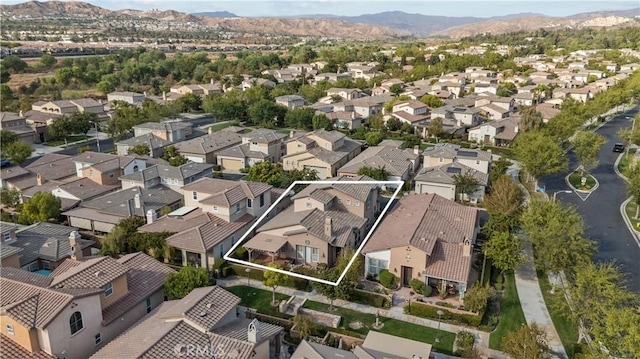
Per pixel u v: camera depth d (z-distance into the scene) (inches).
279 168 2886.3
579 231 1685.5
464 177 2519.7
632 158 3412.9
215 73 7317.9
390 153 3063.5
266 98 5295.3
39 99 5693.9
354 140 3742.6
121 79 6943.9
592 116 4360.2
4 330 1185.4
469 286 1711.4
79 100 4840.1
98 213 2239.2
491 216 1980.8
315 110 4613.7
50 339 1158.3
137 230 1984.5
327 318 1550.2
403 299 1657.2
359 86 6328.7
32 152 3415.4
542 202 1951.3
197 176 2630.4
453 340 1439.5
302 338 1429.6
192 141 3457.2
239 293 1711.4
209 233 1900.8
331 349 1231.5
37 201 2209.6
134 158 2800.2
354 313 1583.4
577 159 3462.1
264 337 1235.2
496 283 1742.1
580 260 1592.0
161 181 2578.7
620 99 4832.7
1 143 3476.9
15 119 3961.6
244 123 4800.7
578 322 1408.7
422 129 4188.0
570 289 1421.0
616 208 2506.2
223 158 3307.1
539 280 1779.0
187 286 1487.5
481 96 5009.8
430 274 1642.5
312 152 3048.7
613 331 1141.7
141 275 1536.7
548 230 1691.7
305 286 1738.4
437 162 2923.2
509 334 1302.9
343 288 1577.3
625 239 2129.7
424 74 6963.6
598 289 1338.6
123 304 1392.7
